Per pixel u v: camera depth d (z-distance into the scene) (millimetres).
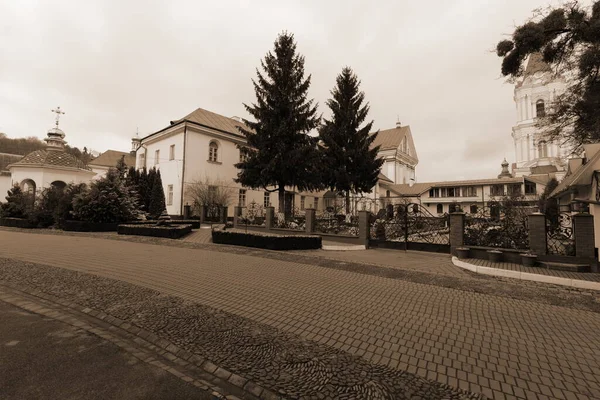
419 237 12562
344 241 14172
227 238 12844
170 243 12539
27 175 24297
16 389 2594
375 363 3262
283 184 21797
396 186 46344
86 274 6734
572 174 15938
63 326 4066
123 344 3598
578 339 3963
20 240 12633
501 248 9906
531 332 4172
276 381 2836
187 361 3250
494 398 2656
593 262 7859
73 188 19031
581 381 2971
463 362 3326
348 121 25828
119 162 22625
